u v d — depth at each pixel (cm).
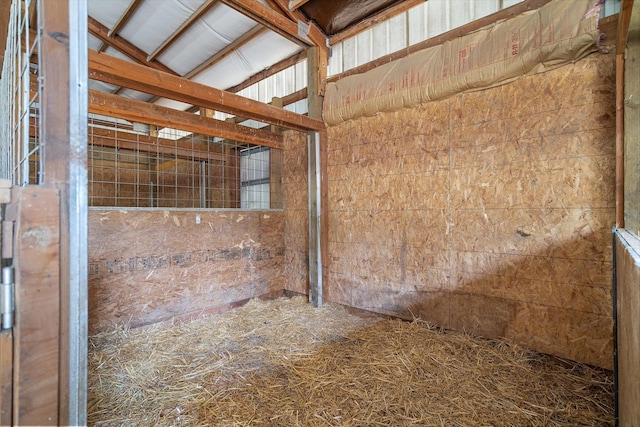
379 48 343
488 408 185
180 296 336
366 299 345
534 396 195
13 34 145
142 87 224
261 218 412
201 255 353
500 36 251
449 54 279
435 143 292
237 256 386
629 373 113
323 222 378
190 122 339
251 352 262
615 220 205
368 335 291
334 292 375
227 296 375
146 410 188
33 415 87
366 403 193
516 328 249
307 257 412
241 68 472
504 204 254
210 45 431
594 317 215
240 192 509
